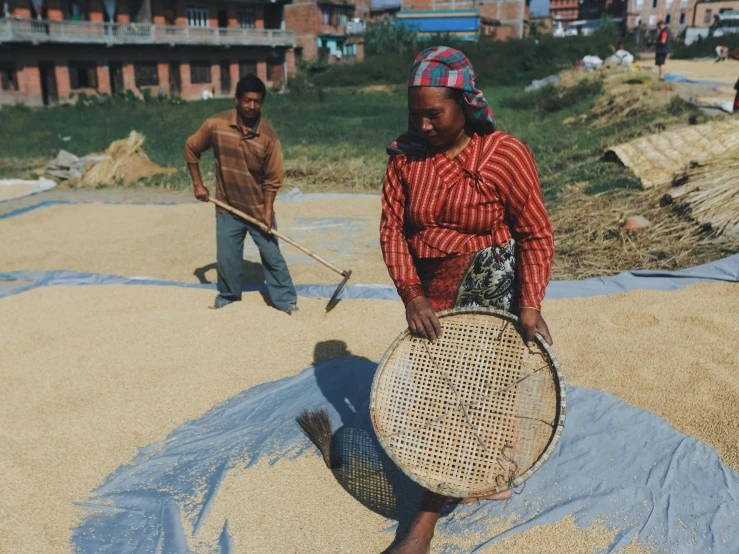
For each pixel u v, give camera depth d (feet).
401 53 148.15
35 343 15.96
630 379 12.78
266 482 10.43
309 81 128.88
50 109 94.27
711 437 10.86
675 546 8.73
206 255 24.00
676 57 130.31
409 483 10.36
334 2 153.38
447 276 9.00
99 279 20.90
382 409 8.82
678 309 16.15
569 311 16.79
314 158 44.45
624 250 21.66
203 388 13.50
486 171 8.30
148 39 107.14
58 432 12.03
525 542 8.96
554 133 51.65
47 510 9.91
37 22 94.94
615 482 9.88
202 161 45.78
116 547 9.15
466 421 8.60
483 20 191.01
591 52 112.06
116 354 15.06
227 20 124.57
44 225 29.25
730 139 29.01
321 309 17.67
